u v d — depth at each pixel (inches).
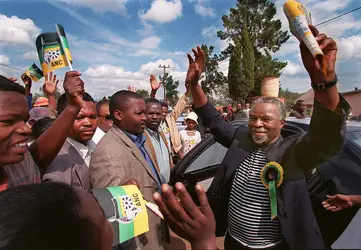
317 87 29.9
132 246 56.9
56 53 56.4
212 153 106.7
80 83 56.3
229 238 64.3
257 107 56.1
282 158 49.4
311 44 27.1
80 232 23.5
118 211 40.2
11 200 22.9
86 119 68.9
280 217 43.8
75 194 26.2
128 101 71.2
